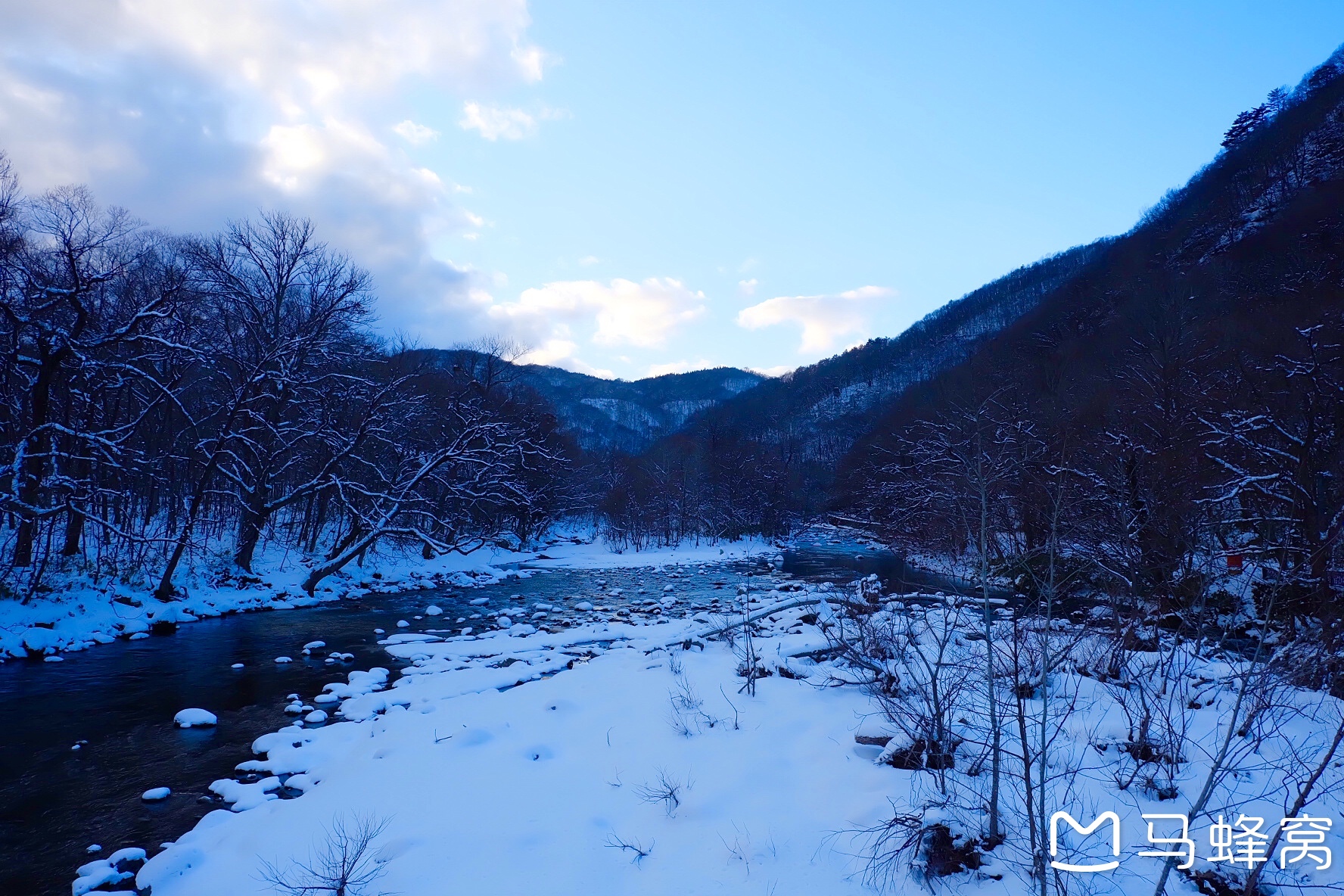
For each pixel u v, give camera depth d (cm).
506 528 4372
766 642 1143
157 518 2503
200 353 1883
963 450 2161
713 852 494
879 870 444
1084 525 980
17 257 1694
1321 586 613
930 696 678
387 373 3009
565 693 956
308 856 545
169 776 791
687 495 5412
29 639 1382
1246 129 10038
